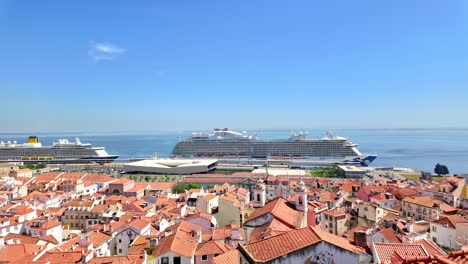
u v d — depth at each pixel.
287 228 62.50
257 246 37.53
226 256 56.91
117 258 75.50
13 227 110.31
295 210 75.25
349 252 35.31
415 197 135.38
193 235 85.75
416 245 41.97
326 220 105.38
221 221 123.75
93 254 82.19
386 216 110.31
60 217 137.12
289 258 34.34
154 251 78.69
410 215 128.25
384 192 152.38
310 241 35.62
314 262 34.72
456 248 91.19
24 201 152.38
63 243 101.12
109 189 197.38
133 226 105.81
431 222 98.62
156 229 114.50
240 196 148.62
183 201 164.38
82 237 97.50
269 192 189.12
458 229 91.38
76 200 159.25
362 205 120.69
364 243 48.84
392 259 35.59
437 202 123.56
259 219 68.44
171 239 78.69
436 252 52.47
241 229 90.44
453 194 145.75
